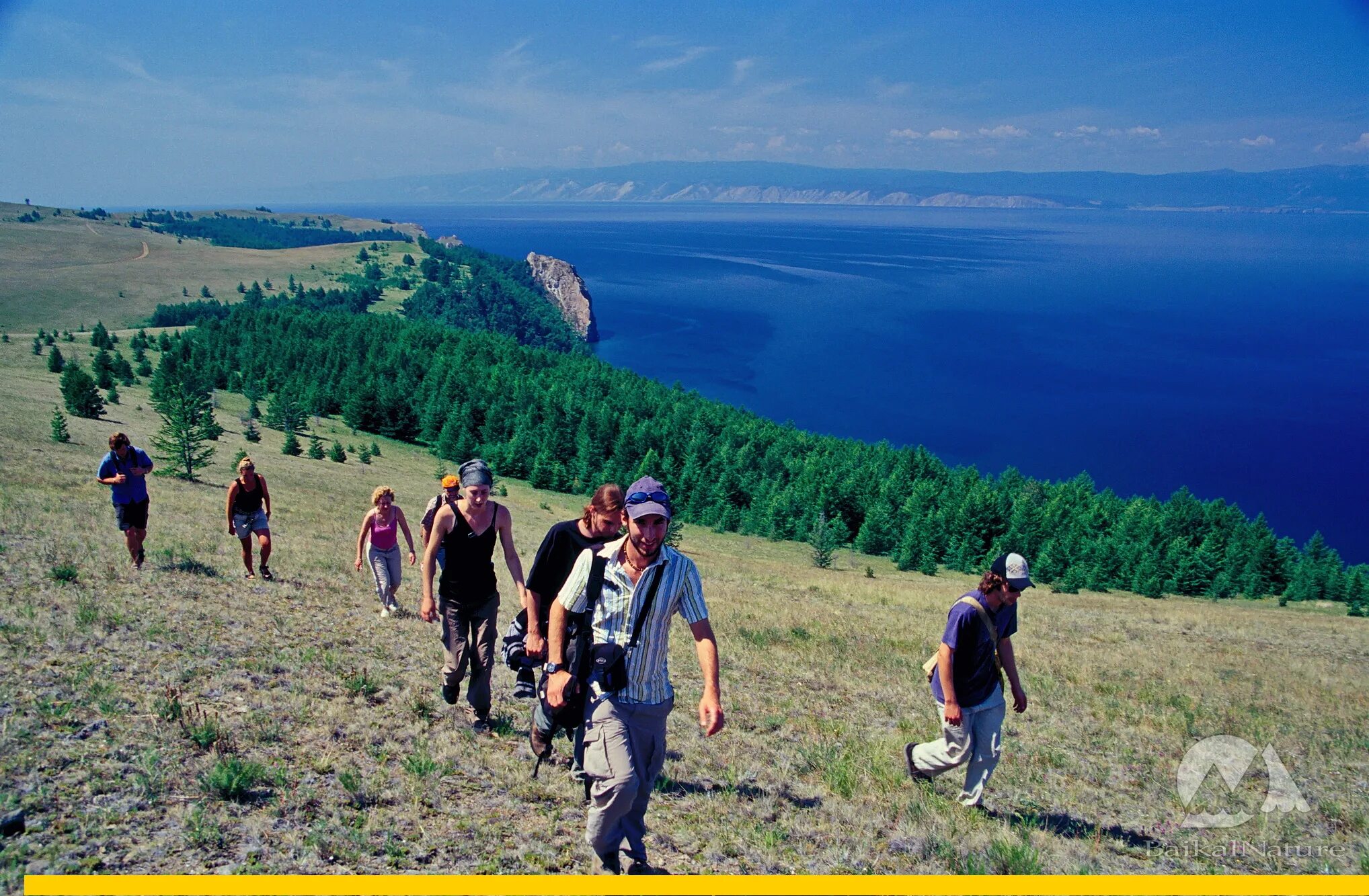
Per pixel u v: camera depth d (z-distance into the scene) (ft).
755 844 16.16
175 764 15.85
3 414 153.69
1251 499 449.48
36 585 28.73
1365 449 545.44
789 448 353.51
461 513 19.92
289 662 24.11
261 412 322.14
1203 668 49.11
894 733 26.04
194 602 30.09
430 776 17.11
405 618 34.96
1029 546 240.12
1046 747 26.86
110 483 33.58
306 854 13.39
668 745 22.48
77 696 18.38
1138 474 483.51
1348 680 51.80
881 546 259.80
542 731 17.01
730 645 39.24
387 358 432.25
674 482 311.06
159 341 455.22
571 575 13.75
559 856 14.56
